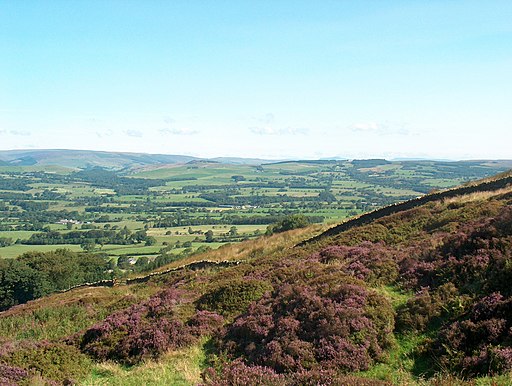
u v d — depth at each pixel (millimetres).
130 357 16062
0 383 13250
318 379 11125
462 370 11070
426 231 25016
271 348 13789
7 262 67062
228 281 21672
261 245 40094
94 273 80188
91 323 21547
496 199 26688
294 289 17516
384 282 17922
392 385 10531
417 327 13914
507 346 11367
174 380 13273
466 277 15547
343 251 24297
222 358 14617
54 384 13750
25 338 19891
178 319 18156
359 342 13352
